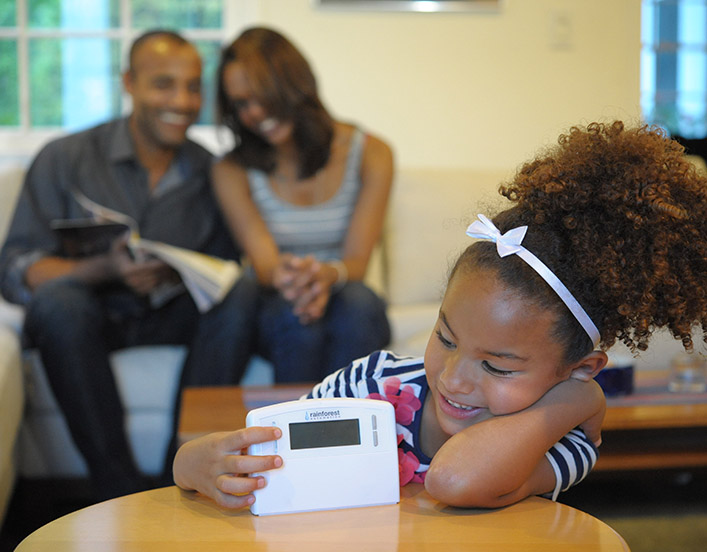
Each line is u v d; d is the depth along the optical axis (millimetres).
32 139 2961
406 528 743
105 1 2990
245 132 2236
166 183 2297
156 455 2057
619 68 3172
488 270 794
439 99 3088
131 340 2105
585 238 789
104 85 3012
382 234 2611
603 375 1713
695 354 1796
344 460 797
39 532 742
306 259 1978
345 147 2266
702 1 3623
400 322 2193
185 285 2070
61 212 2201
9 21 2961
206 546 705
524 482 808
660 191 786
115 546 708
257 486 770
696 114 3643
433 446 901
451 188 2650
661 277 793
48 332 1908
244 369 2055
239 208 2201
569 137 865
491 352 792
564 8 3121
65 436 2035
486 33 3090
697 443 1770
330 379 976
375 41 3043
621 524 1933
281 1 2998
